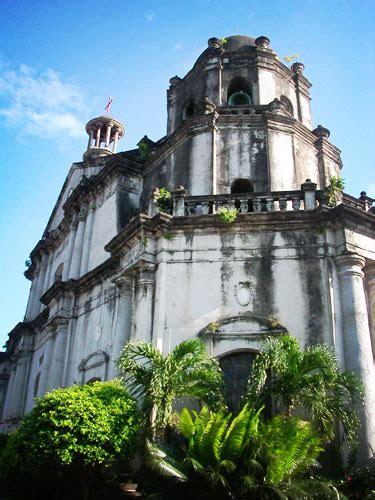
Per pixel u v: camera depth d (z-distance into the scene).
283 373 10.10
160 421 9.84
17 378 22.95
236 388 11.83
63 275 21.30
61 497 10.43
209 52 19.34
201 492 8.68
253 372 10.41
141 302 13.09
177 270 13.13
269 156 16.02
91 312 17.31
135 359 12.04
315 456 9.22
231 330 12.27
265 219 13.05
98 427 9.39
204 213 13.85
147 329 12.73
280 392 10.14
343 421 9.89
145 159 19.39
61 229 23.97
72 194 22.00
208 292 12.80
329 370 10.10
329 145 18.36
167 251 13.36
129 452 9.72
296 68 20.72
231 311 12.53
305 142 17.72
